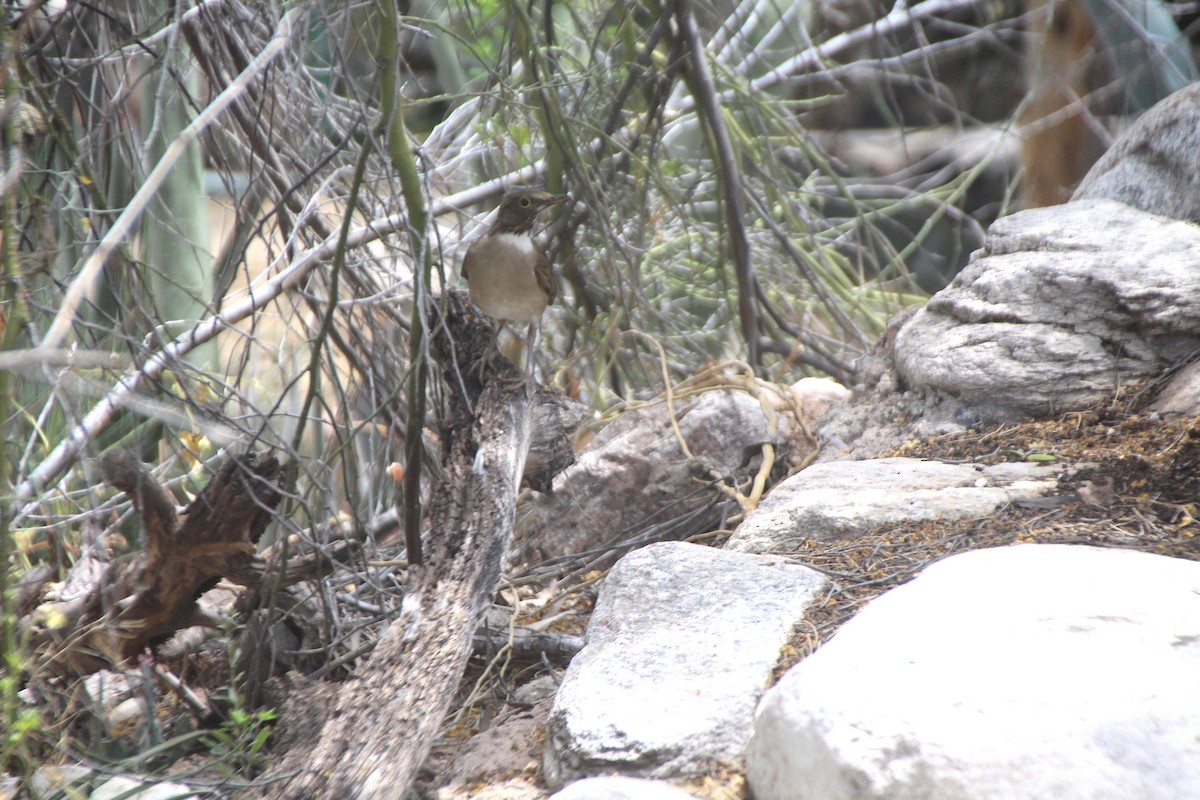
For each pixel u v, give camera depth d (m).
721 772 5.16
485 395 7.89
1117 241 9.38
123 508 9.82
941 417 9.18
